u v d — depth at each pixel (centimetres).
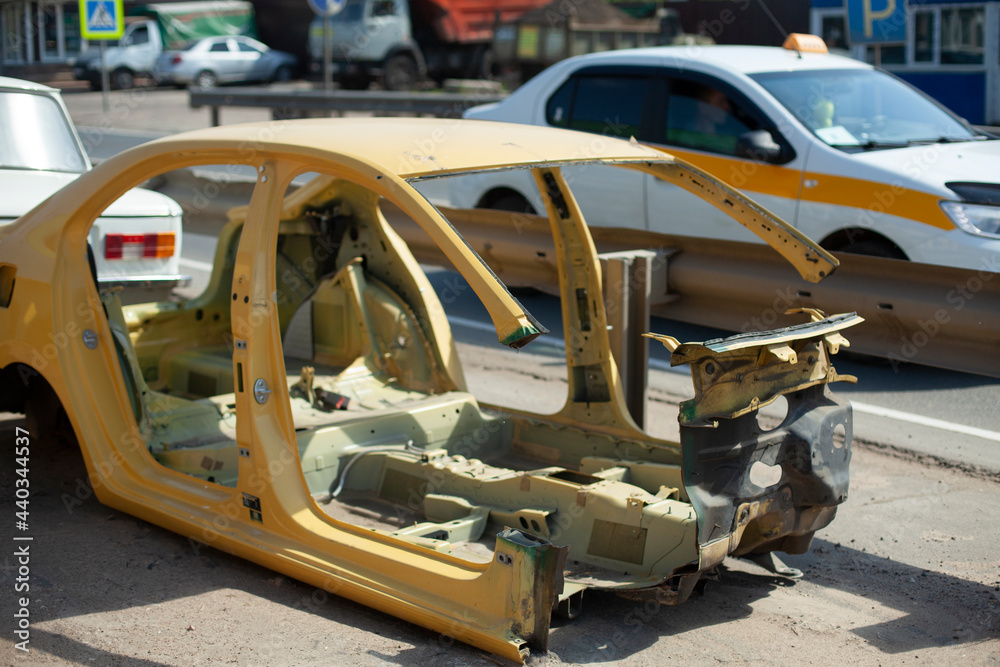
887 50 1870
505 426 466
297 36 3256
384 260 510
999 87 1755
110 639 308
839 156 661
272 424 351
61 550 372
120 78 3130
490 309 266
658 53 789
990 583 370
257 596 342
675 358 295
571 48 2127
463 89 2406
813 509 342
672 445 409
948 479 480
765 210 386
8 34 3322
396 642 311
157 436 420
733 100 725
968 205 606
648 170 391
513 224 625
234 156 354
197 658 298
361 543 331
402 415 439
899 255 643
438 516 392
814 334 321
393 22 2644
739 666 305
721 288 541
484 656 301
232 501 363
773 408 587
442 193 1300
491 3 2738
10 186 565
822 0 1956
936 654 315
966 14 1764
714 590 362
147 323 513
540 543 292
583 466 419
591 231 594
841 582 371
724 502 307
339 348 516
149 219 596
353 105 1598
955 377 654
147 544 381
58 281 405
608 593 352
